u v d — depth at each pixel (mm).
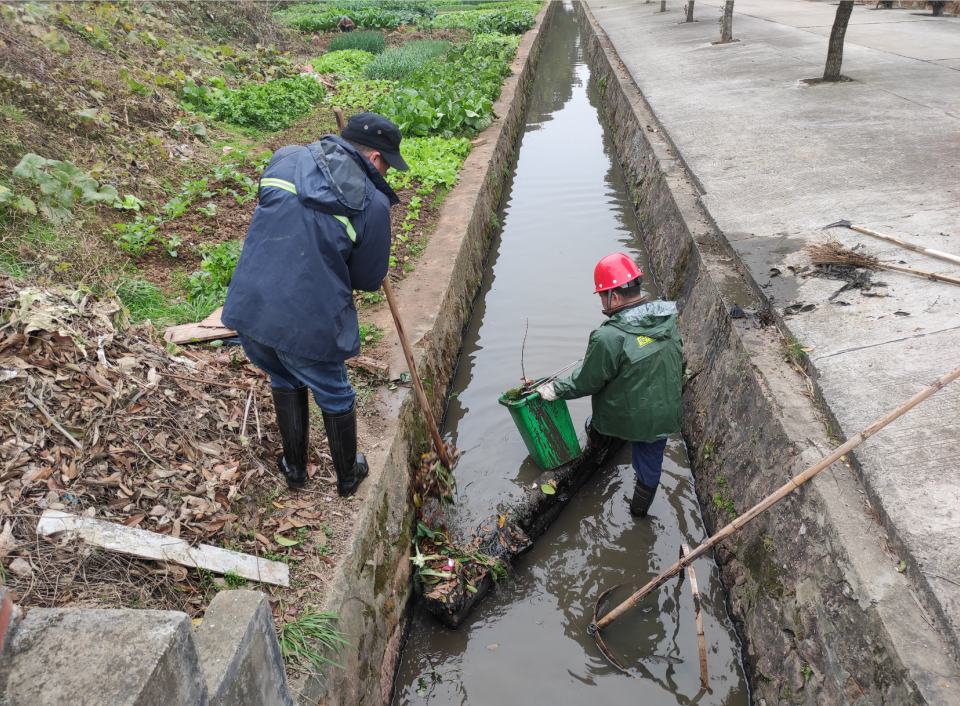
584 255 7828
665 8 22719
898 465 3086
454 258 6188
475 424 5223
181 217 5969
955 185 5910
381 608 3299
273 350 2943
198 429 3275
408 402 4262
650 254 7500
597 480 4762
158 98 8008
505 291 7121
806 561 3090
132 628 1570
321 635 2676
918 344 3895
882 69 10469
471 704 3393
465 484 4660
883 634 2480
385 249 3004
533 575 4090
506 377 5715
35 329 2953
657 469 4254
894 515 2848
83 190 5258
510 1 29469
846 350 3949
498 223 8844
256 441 3455
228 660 1830
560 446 4469
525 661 3586
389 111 9656
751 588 3539
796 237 5391
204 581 2717
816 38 14055
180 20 11719
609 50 16250
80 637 1555
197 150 7398
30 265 4242
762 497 3617
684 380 5270
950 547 2672
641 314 4039
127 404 3086
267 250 2760
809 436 3473
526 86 15500
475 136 10133
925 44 12266
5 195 4461
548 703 3381
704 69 12180
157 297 4660
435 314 5230
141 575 2580
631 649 3633
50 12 8109
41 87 6195
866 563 2744
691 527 4375
